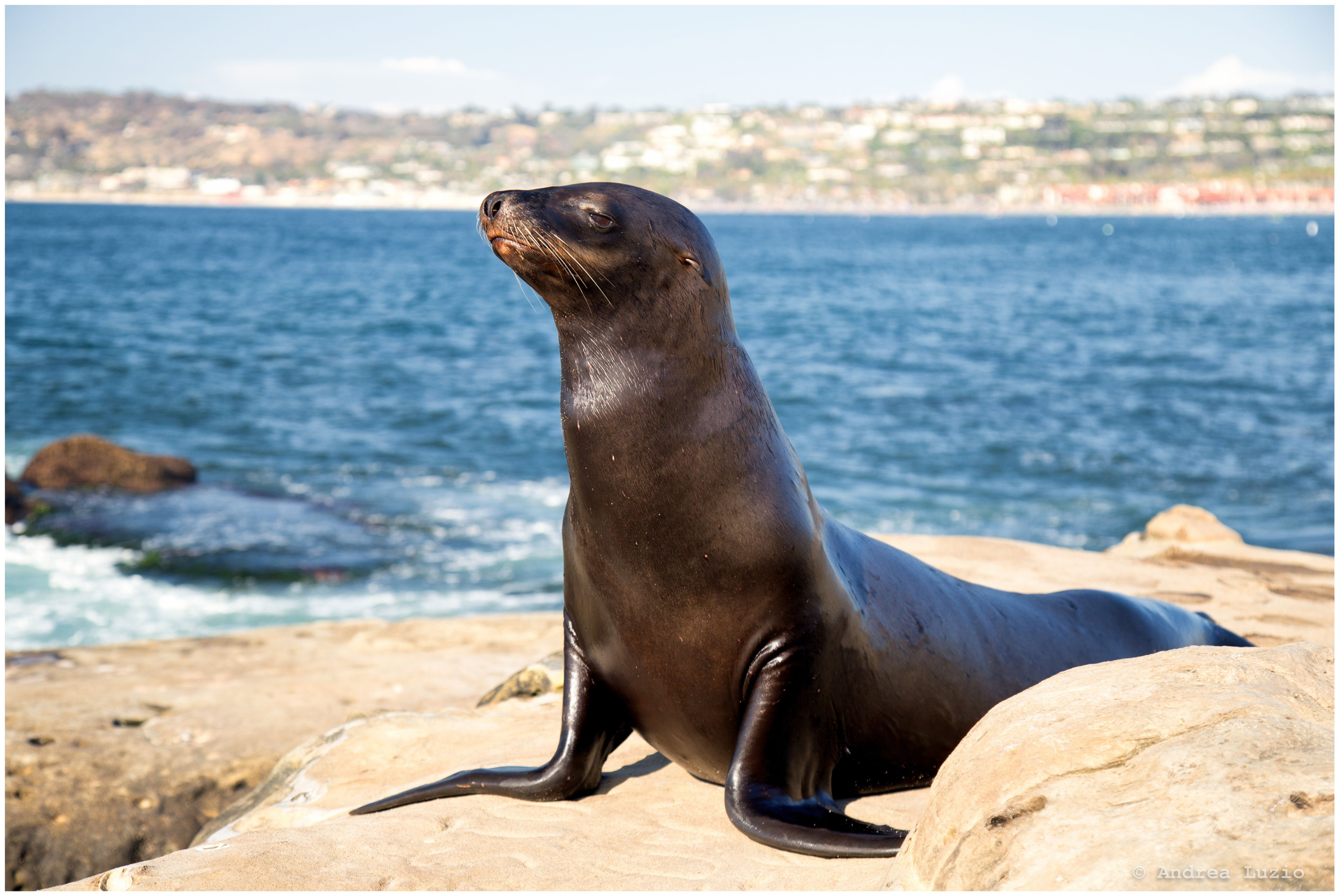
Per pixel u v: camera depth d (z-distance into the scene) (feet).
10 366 88.02
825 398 81.05
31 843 19.07
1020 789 8.29
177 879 10.32
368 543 45.34
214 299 152.15
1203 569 28.73
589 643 12.87
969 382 89.35
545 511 50.52
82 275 184.44
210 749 21.88
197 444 63.57
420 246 319.47
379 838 11.58
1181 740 8.24
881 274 230.89
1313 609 24.52
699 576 11.75
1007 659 14.92
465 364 97.04
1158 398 81.30
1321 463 60.85
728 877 10.21
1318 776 7.41
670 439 11.63
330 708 23.89
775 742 11.64
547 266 11.39
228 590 39.88
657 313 11.65
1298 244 376.48
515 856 11.00
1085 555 29.84
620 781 13.70
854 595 12.97
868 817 12.46
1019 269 248.93
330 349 104.99
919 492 55.11
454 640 29.58
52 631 35.78
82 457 52.75
